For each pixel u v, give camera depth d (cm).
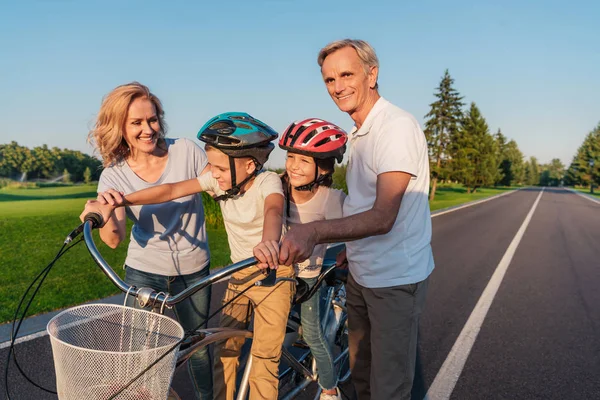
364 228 190
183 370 369
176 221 251
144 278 255
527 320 542
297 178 239
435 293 649
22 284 579
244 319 245
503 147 9331
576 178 10881
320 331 282
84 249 809
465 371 400
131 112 228
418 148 217
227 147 201
